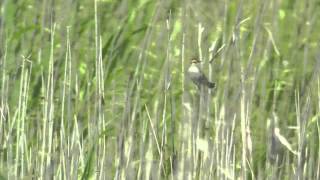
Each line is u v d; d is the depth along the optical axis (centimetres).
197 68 1739
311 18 2488
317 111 1966
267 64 2219
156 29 2272
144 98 2028
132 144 1816
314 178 1898
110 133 1931
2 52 2108
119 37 2144
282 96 2155
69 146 1797
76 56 2181
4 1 2280
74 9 2291
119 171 1789
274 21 2425
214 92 2048
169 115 2020
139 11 2325
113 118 1927
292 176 1908
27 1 2320
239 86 1892
